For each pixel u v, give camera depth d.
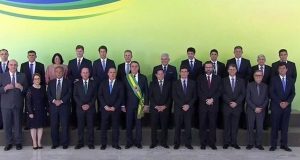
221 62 7.71
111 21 7.89
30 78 7.24
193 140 7.32
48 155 6.63
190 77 7.43
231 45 8.02
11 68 6.86
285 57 7.38
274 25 8.02
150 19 7.92
